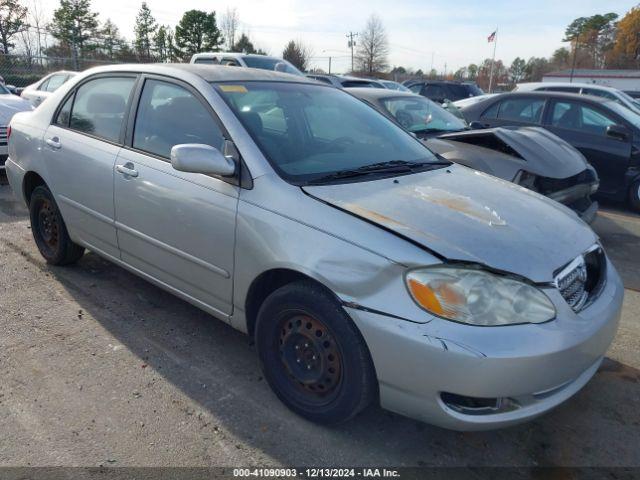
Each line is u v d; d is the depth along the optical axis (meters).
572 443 2.67
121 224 3.49
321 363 2.55
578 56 82.88
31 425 2.59
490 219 2.62
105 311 3.76
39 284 4.13
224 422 2.68
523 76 82.69
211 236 2.89
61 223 4.16
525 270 2.31
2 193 6.93
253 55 11.85
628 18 76.94
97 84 3.90
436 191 2.89
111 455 2.43
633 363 3.42
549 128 7.95
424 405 2.26
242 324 2.92
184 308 3.86
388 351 2.25
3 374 2.98
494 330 2.17
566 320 2.32
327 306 2.43
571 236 2.72
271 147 2.90
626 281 4.87
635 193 7.35
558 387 2.36
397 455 2.53
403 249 2.28
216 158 2.71
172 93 3.32
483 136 5.57
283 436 2.61
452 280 2.21
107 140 3.63
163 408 2.77
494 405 2.26
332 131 3.41
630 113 7.78
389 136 3.66
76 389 2.88
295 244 2.51
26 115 4.53
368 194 2.70
